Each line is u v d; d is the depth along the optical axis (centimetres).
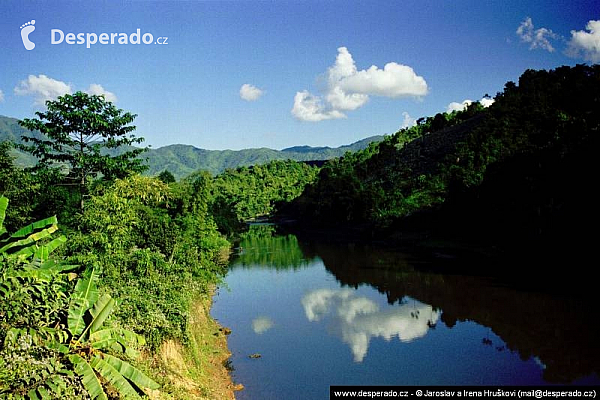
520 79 11894
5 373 862
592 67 10506
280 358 2311
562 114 7888
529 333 2659
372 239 7794
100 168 2716
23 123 2484
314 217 11288
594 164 4347
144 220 2603
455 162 9612
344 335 2688
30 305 998
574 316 2936
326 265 5231
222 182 16262
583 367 2173
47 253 1255
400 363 2256
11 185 2094
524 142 8038
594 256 4028
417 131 15500
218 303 3478
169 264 2481
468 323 2888
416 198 8362
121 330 1255
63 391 969
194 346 1941
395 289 3884
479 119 12062
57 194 2722
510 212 5366
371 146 16712
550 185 4788
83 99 2584
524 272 4316
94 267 1430
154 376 1359
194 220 3891
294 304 3444
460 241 6225
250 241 8131
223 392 1820
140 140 2808
